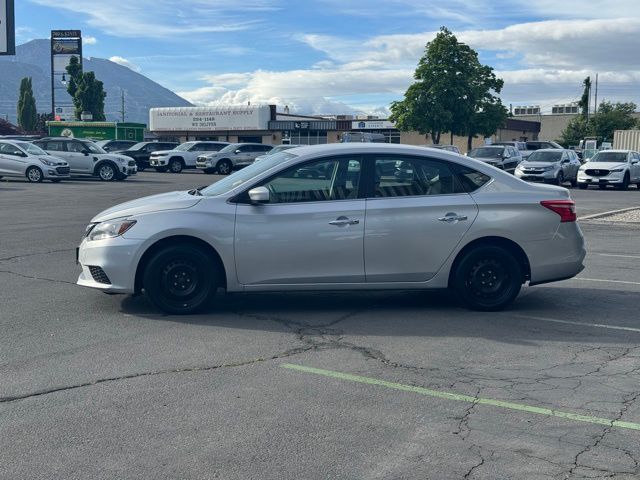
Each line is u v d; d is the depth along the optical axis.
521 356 6.11
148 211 7.21
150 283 7.18
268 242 7.14
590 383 5.45
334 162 7.33
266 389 5.22
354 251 7.22
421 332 6.82
